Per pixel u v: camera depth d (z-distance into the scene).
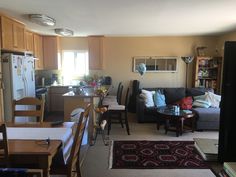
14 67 3.88
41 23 4.02
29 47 5.32
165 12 3.51
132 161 3.21
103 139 4.09
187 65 6.46
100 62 6.38
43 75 6.63
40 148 1.71
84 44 6.57
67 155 2.04
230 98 1.22
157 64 6.50
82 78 6.63
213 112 4.64
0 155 1.70
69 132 2.14
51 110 6.36
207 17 3.88
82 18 4.00
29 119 4.20
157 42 6.44
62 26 4.81
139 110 5.26
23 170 1.01
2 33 3.72
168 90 5.91
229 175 1.13
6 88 3.85
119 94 5.70
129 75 6.57
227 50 1.18
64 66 6.69
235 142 1.26
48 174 1.74
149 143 3.93
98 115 4.34
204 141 1.71
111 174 2.84
